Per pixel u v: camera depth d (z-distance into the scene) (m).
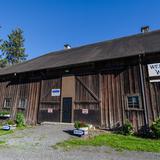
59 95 12.47
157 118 8.76
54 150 6.11
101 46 15.33
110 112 10.23
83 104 11.31
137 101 9.56
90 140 7.39
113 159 5.14
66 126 10.62
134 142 7.04
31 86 14.23
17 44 41.81
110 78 10.77
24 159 5.18
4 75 16.00
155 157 5.27
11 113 14.52
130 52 10.22
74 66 12.04
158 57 9.41
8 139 7.99
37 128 10.68
